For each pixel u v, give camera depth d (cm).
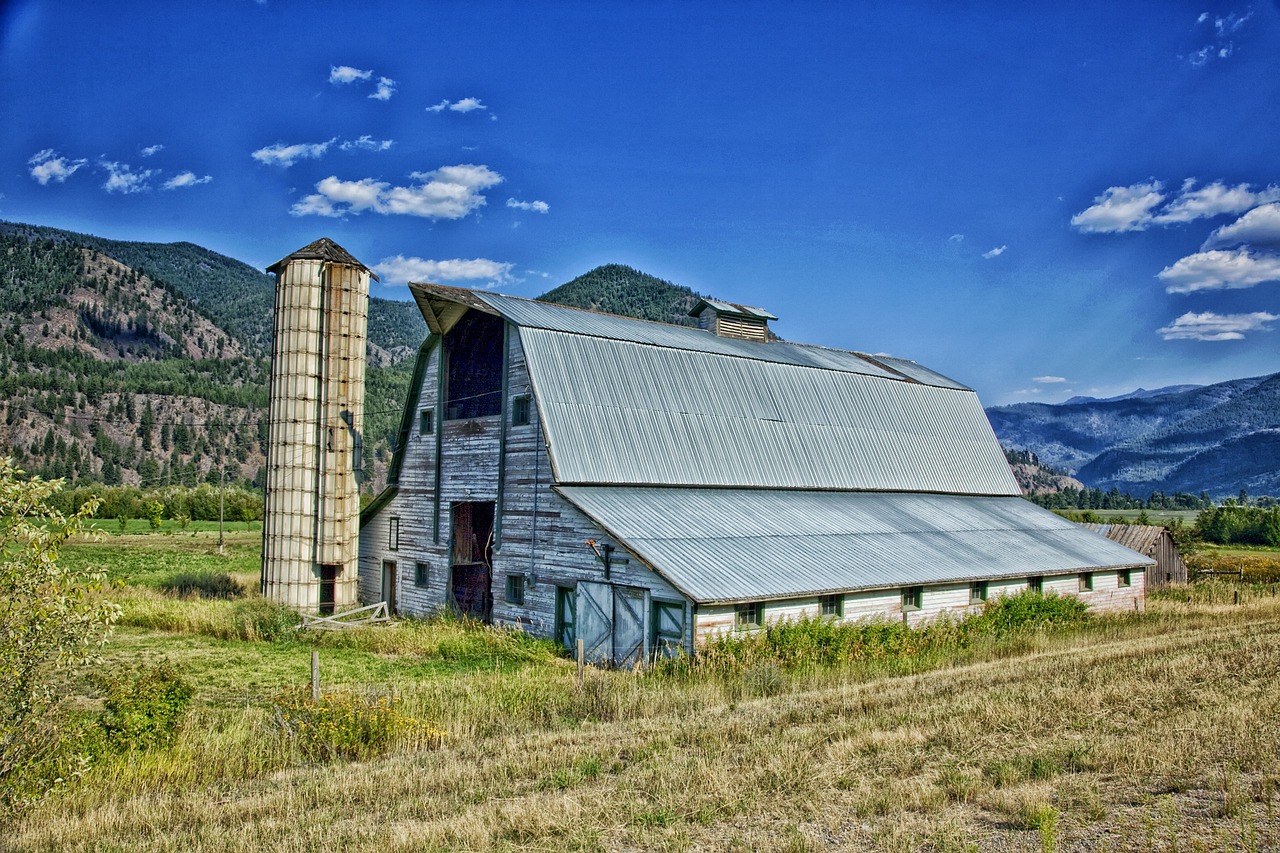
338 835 1203
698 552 2786
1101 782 1341
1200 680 2075
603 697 1986
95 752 1504
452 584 3628
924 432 4594
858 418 4331
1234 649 2512
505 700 1986
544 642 3008
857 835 1167
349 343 4050
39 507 1291
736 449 3694
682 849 1134
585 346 3506
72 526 1308
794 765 1452
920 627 3108
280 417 3925
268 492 3925
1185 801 1238
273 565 3872
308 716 1723
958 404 4938
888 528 3569
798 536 3184
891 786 1332
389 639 3014
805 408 4128
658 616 2658
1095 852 1072
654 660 2619
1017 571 3491
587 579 2923
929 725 1702
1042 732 1634
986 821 1202
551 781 1437
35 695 1298
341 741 1664
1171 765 1388
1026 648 2831
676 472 3419
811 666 2417
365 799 1380
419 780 1455
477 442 3572
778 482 3722
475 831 1199
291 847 1170
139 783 1456
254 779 1516
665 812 1262
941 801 1263
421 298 3638
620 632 2767
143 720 1595
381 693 2088
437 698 2009
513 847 1171
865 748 1563
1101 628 3297
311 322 3962
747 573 2709
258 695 2258
